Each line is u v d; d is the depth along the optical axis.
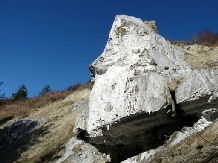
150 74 7.10
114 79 7.63
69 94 23.27
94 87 8.06
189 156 5.48
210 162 5.05
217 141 5.27
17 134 18.05
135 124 7.13
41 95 25.94
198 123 6.50
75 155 9.88
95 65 8.40
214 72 6.37
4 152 16.61
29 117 21.27
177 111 6.90
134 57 7.81
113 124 7.16
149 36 8.09
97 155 9.25
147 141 7.56
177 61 8.28
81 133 8.73
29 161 14.45
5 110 24.75
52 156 13.83
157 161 6.07
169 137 7.08
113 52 8.18
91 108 7.79
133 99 6.94
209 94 6.19
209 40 13.25
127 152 8.28
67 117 18.03
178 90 6.71
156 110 6.65
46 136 16.56
